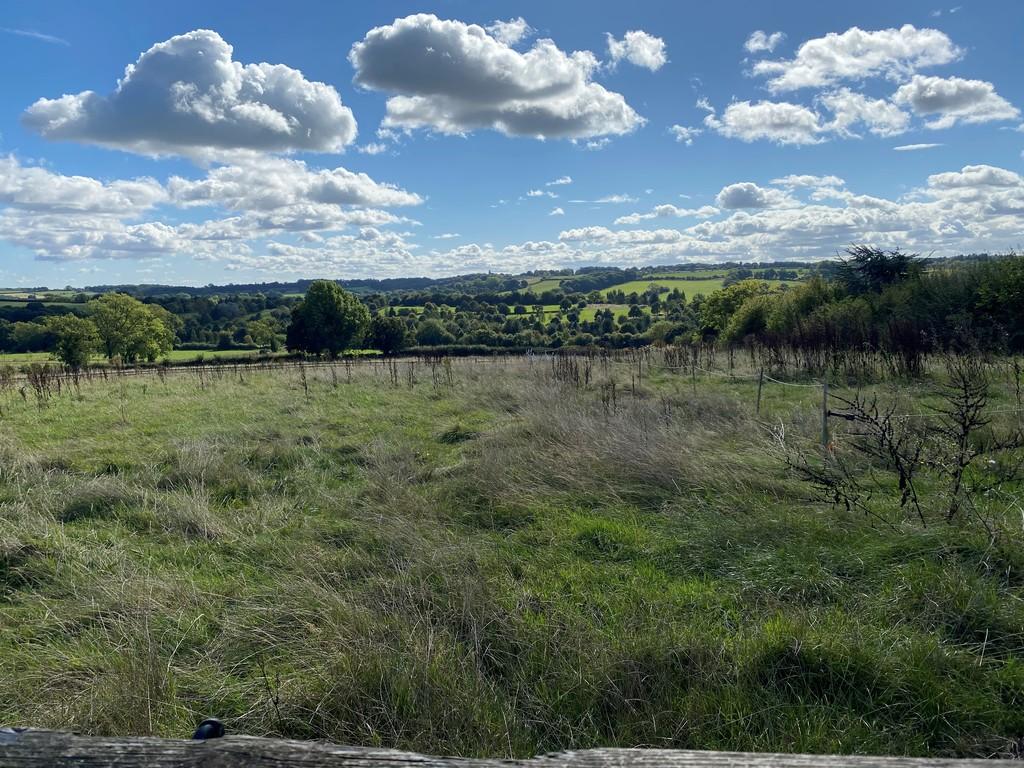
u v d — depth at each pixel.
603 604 3.85
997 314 14.59
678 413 8.72
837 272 22.23
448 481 6.45
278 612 3.72
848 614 3.52
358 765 1.10
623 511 5.49
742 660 3.07
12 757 1.11
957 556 3.95
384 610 3.64
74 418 11.62
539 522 5.37
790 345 17.12
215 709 2.96
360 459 7.98
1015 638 3.21
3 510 5.67
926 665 3.00
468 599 3.69
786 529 4.62
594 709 2.88
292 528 5.41
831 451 6.30
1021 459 5.28
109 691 2.91
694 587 4.04
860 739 2.62
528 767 1.10
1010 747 2.58
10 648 3.53
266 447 8.23
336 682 2.94
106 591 4.05
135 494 6.16
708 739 2.67
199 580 4.41
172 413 11.91
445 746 2.63
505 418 9.84
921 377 11.57
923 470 5.61
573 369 14.54
